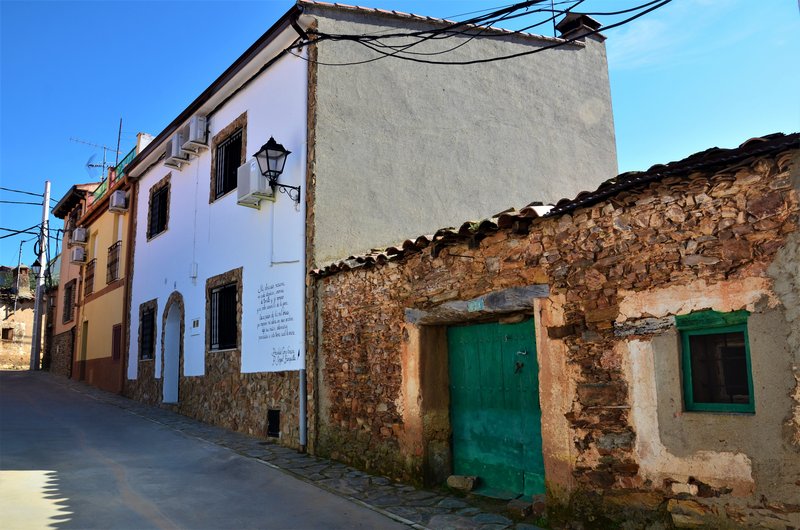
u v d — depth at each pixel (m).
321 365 9.45
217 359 12.57
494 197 11.99
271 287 10.88
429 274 7.52
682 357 5.02
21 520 5.94
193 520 6.11
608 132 14.30
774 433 4.34
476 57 12.35
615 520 5.33
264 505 6.66
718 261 4.76
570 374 5.81
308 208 10.08
